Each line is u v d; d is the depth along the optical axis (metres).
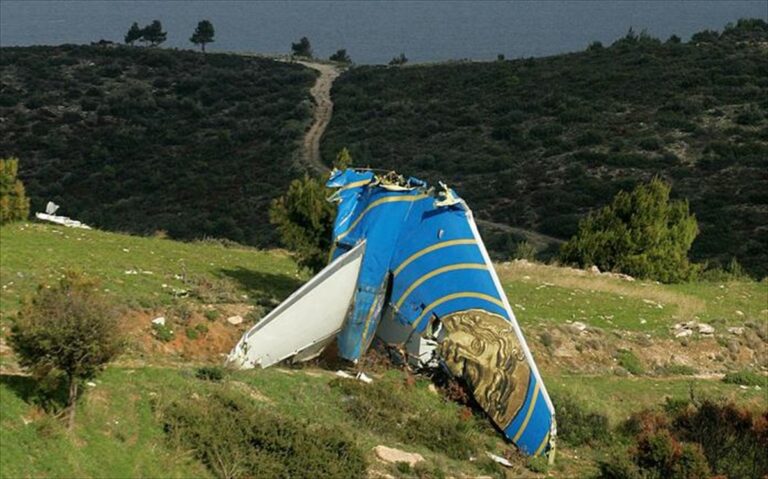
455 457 32.69
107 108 148.50
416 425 33.44
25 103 149.50
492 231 103.75
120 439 27.17
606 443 36.94
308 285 35.38
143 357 33.62
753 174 111.06
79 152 132.62
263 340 34.94
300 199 43.19
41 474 24.69
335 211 42.66
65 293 27.33
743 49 156.50
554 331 45.62
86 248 46.41
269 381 33.12
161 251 49.44
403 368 37.75
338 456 29.23
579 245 62.78
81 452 25.94
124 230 102.88
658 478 32.16
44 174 125.94
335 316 36.31
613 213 63.28
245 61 181.00
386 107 147.88
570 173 117.00
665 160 117.56
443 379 37.34
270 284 46.06
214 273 46.34
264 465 27.92
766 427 35.94
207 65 176.62
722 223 99.12
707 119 128.88
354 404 33.38
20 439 25.27
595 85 145.00
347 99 154.12
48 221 54.75
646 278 60.88
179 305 38.25
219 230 102.06
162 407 28.80
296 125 142.62
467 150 128.50
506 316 36.28
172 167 128.00
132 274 42.41
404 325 37.44
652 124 128.50
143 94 156.38
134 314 36.38
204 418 28.75
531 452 34.66
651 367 45.56
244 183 120.38
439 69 166.75
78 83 160.00
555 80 150.00
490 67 163.50
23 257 42.28
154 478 26.44
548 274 57.66
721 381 45.31
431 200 38.34
